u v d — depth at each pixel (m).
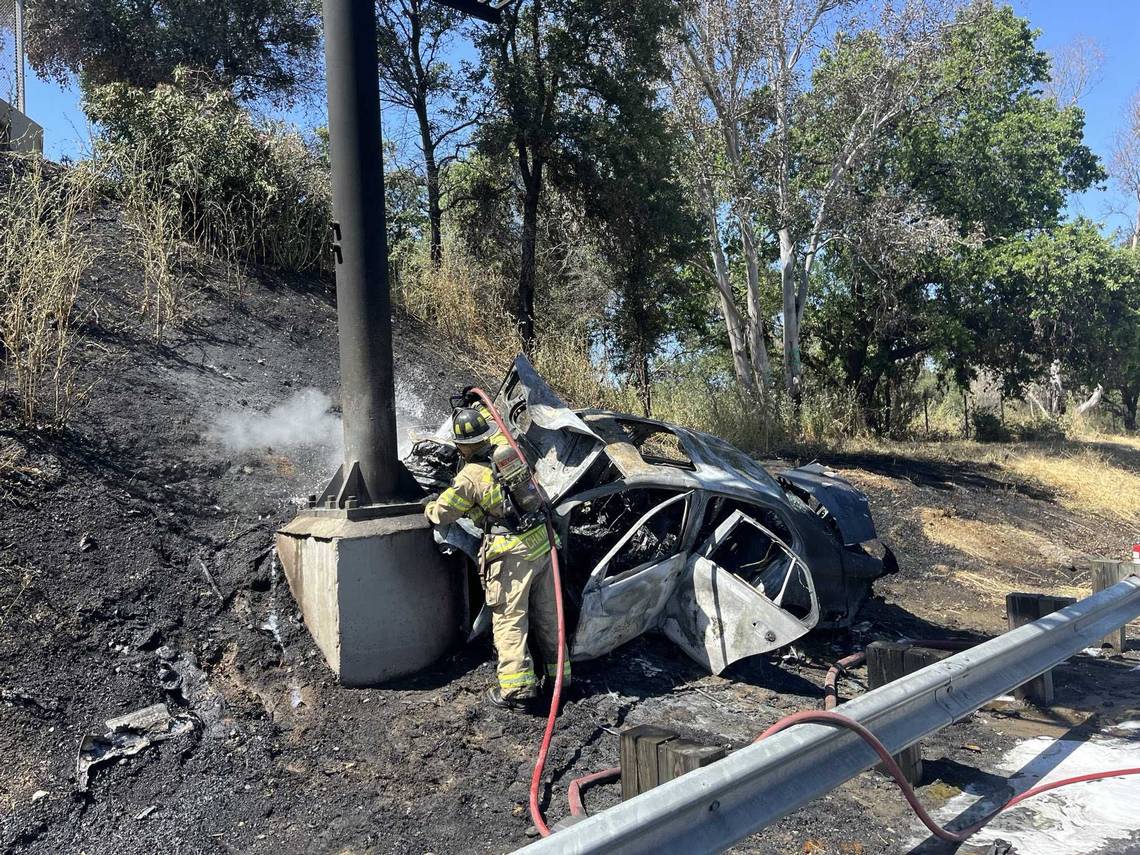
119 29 14.20
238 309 8.98
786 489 7.26
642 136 14.14
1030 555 11.23
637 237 14.55
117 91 9.82
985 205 24.73
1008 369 25.59
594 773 4.29
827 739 3.45
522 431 6.06
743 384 18.06
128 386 6.91
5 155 8.38
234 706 4.55
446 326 11.57
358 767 4.20
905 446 18.66
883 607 8.15
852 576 6.69
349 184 5.27
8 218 7.13
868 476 13.84
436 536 5.22
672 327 25.23
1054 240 23.12
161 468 6.16
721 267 20.94
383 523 5.10
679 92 18.78
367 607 4.94
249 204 10.12
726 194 20.22
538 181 14.27
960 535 11.31
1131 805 4.20
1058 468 17.12
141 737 4.16
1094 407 33.72
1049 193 25.56
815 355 27.89
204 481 6.22
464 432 4.95
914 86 19.78
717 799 3.00
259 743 4.30
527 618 4.91
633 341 15.20
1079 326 23.16
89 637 4.64
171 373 7.40
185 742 4.20
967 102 24.11
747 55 18.73
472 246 15.58
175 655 4.75
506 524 4.88
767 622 5.42
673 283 15.52
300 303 9.71
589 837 2.56
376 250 5.34
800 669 6.11
